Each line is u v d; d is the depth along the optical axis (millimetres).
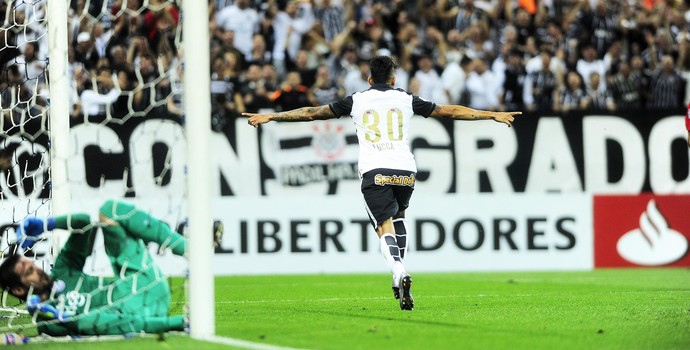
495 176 40188
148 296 19375
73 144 36875
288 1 47188
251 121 22422
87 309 18953
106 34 37844
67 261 19328
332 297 28203
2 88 31625
